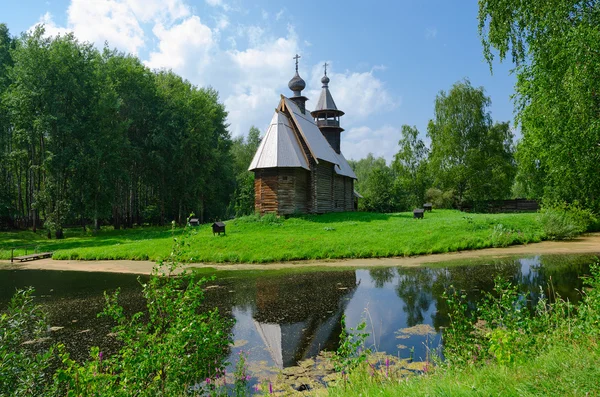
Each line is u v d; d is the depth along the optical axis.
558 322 6.29
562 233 22.75
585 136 11.38
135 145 45.50
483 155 47.22
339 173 38.38
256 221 28.28
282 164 29.77
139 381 4.60
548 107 12.66
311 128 37.09
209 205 57.00
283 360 7.07
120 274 17.27
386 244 20.55
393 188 50.81
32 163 38.06
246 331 8.83
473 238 21.22
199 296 5.78
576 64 10.31
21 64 35.44
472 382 4.00
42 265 20.84
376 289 12.48
